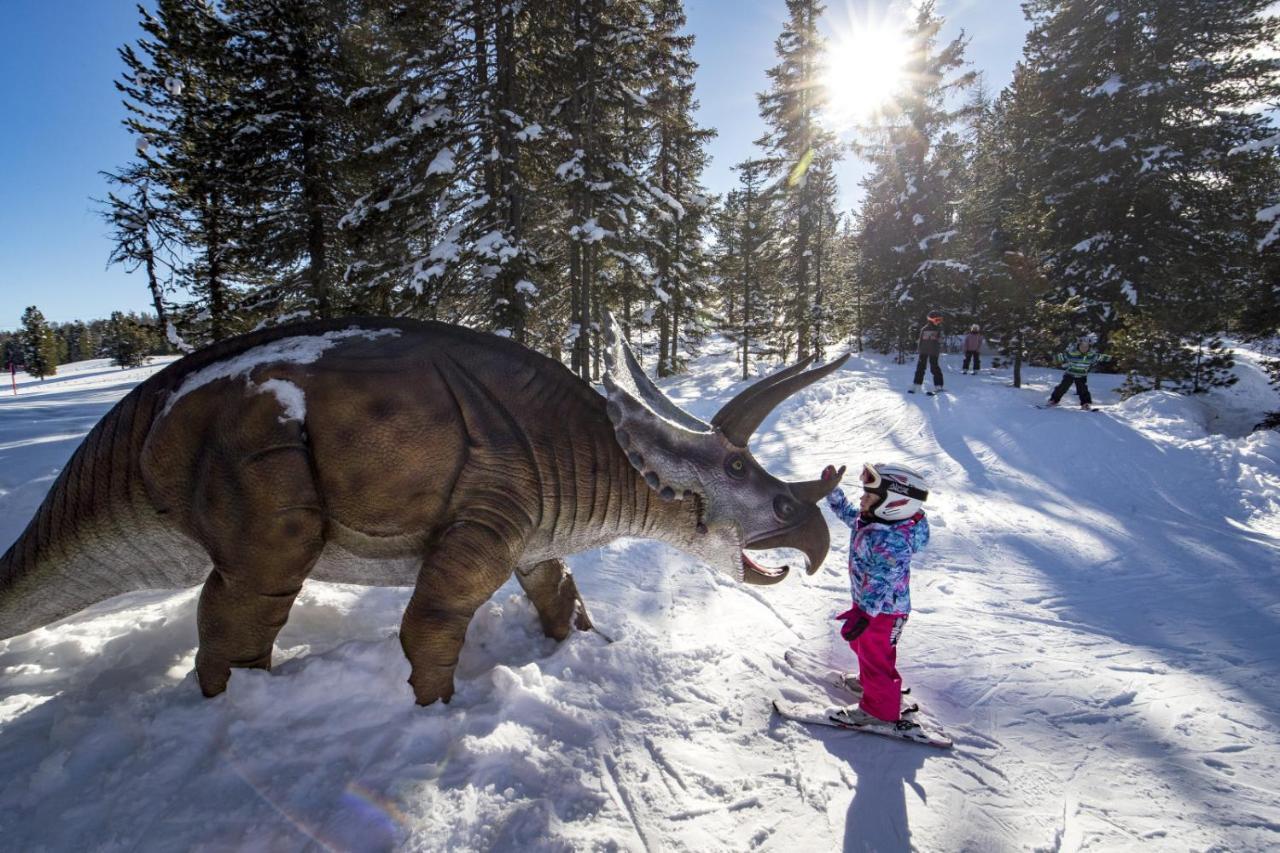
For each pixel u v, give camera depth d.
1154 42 19.12
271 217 15.46
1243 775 2.98
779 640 4.44
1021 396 14.73
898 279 29.72
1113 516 7.44
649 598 5.14
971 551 6.38
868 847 2.51
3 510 6.01
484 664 3.75
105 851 2.24
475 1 12.82
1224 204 18.55
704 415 15.82
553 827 2.51
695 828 2.59
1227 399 14.48
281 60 15.12
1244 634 4.52
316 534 2.96
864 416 14.24
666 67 20.02
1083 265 19.89
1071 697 3.70
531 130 12.48
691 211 16.19
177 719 2.86
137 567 3.33
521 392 3.39
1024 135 23.42
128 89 19.05
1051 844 2.54
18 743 2.76
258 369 3.01
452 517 3.16
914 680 3.93
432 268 12.19
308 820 2.42
